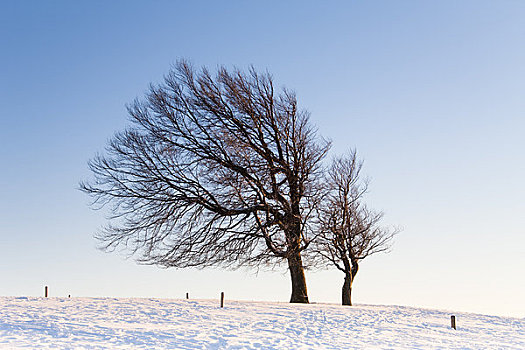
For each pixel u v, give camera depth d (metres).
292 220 36.16
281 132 38.19
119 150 35.84
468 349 21.88
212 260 36.41
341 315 28.95
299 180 37.22
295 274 37.47
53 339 18.30
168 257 36.38
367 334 23.98
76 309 25.17
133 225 36.44
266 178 36.50
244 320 25.05
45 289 31.08
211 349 18.44
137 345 18.27
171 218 35.91
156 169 35.75
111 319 22.95
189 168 36.03
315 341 21.30
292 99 38.66
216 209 36.16
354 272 38.91
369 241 38.84
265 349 18.98
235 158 36.22
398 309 34.31
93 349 17.09
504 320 32.31
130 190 36.12
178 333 20.75
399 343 22.25
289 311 28.97
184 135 36.69
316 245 37.12
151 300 30.09
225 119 37.31
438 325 28.45
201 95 36.91
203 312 26.66
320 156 38.31
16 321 21.09
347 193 39.34
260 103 38.28
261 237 36.25
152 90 37.06
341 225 38.19
